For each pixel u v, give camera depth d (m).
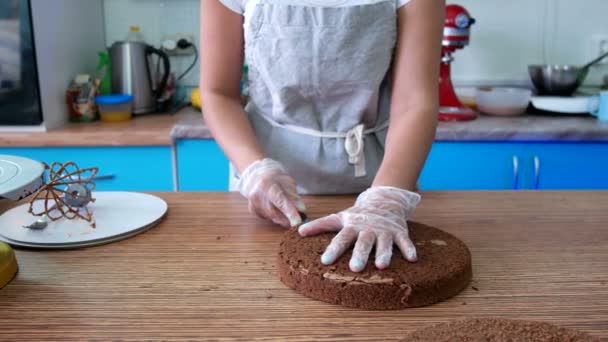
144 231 0.76
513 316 0.53
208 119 0.92
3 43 1.60
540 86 1.97
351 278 0.55
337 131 1.01
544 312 0.53
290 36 0.91
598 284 0.59
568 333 0.46
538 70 1.94
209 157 1.67
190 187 1.70
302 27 0.90
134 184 1.70
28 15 1.58
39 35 1.66
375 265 0.58
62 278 0.61
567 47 2.09
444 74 1.82
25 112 1.66
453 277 0.56
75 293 0.57
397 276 0.55
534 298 0.56
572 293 0.57
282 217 0.77
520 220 0.80
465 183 1.69
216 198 0.92
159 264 0.65
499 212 0.83
